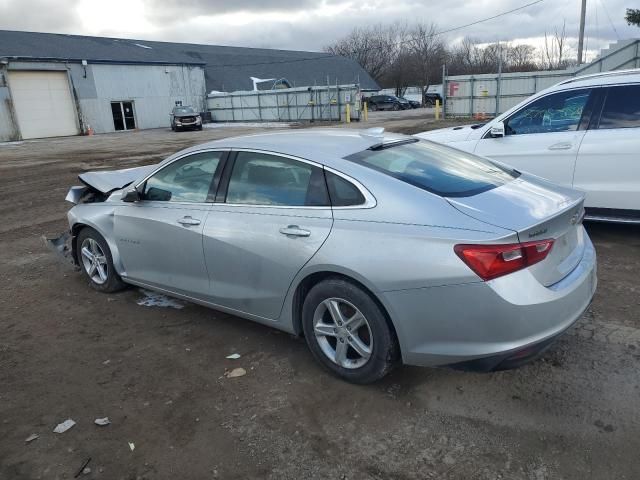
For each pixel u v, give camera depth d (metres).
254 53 61.56
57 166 16.69
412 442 2.80
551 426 2.86
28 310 4.77
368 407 3.12
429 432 2.87
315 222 3.27
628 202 5.61
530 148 6.12
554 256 2.96
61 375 3.62
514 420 2.93
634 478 2.47
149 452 2.82
